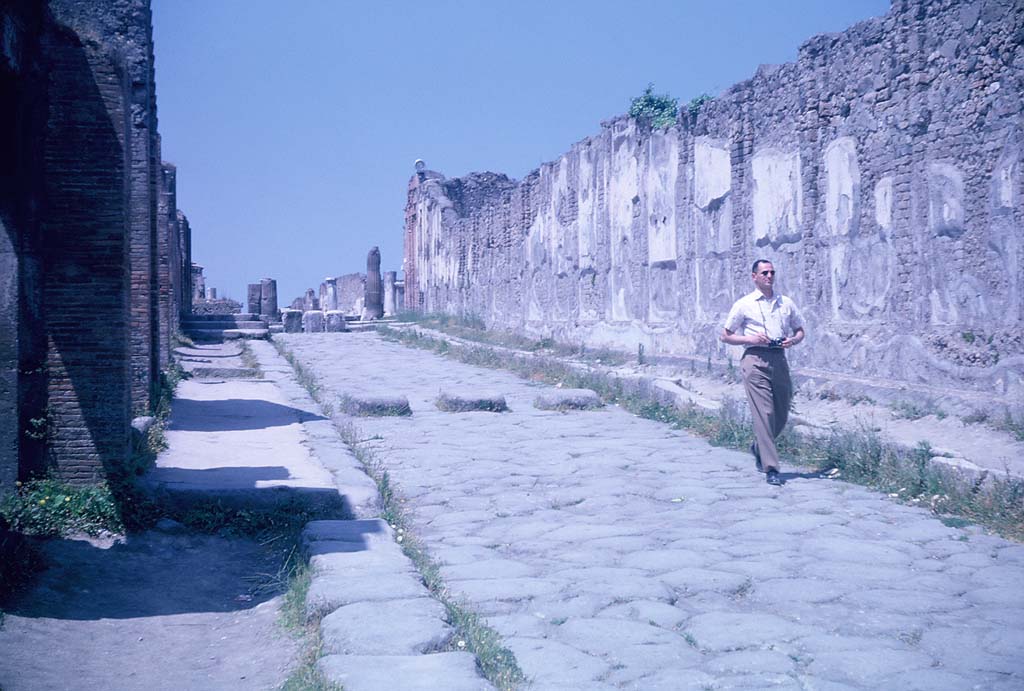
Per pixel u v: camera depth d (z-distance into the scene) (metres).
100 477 6.20
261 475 6.83
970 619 4.16
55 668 3.79
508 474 7.86
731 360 14.14
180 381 14.09
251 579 5.21
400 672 3.26
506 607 4.41
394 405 11.61
